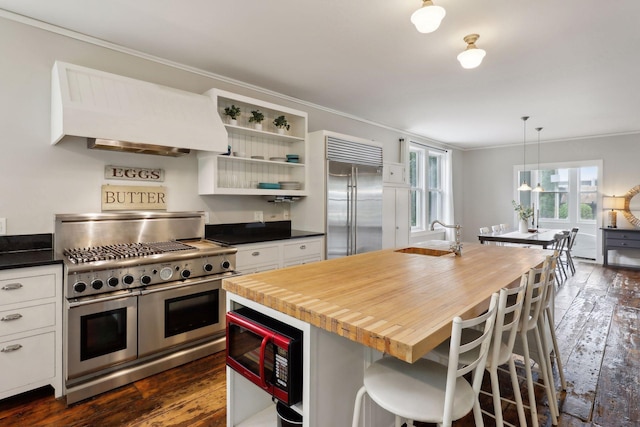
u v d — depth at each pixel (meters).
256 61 3.14
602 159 6.58
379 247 4.57
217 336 2.75
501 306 1.34
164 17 2.40
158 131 2.54
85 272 2.07
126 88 2.60
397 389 1.24
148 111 2.57
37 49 2.46
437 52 2.95
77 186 2.63
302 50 2.91
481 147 8.03
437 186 7.57
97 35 2.65
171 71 3.15
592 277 5.45
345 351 1.41
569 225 7.10
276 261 3.29
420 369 1.38
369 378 1.32
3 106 2.34
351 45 2.81
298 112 3.83
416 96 4.17
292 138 3.84
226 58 3.07
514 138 6.94
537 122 5.51
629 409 2.01
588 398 2.12
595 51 2.93
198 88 3.33
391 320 1.14
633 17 2.38
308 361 1.25
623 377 2.37
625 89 3.89
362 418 1.50
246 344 1.52
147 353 2.34
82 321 2.07
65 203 2.58
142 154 2.96
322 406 1.31
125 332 2.23
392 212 5.29
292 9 2.30
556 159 7.09
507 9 2.28
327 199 3.83
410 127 5.87
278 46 2.84
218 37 2.69
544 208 7.38
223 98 3.27
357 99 4.27
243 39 2.72
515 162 7.61
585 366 2.53
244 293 1.54
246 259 3.04
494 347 1.39
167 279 2.39
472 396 1.22
